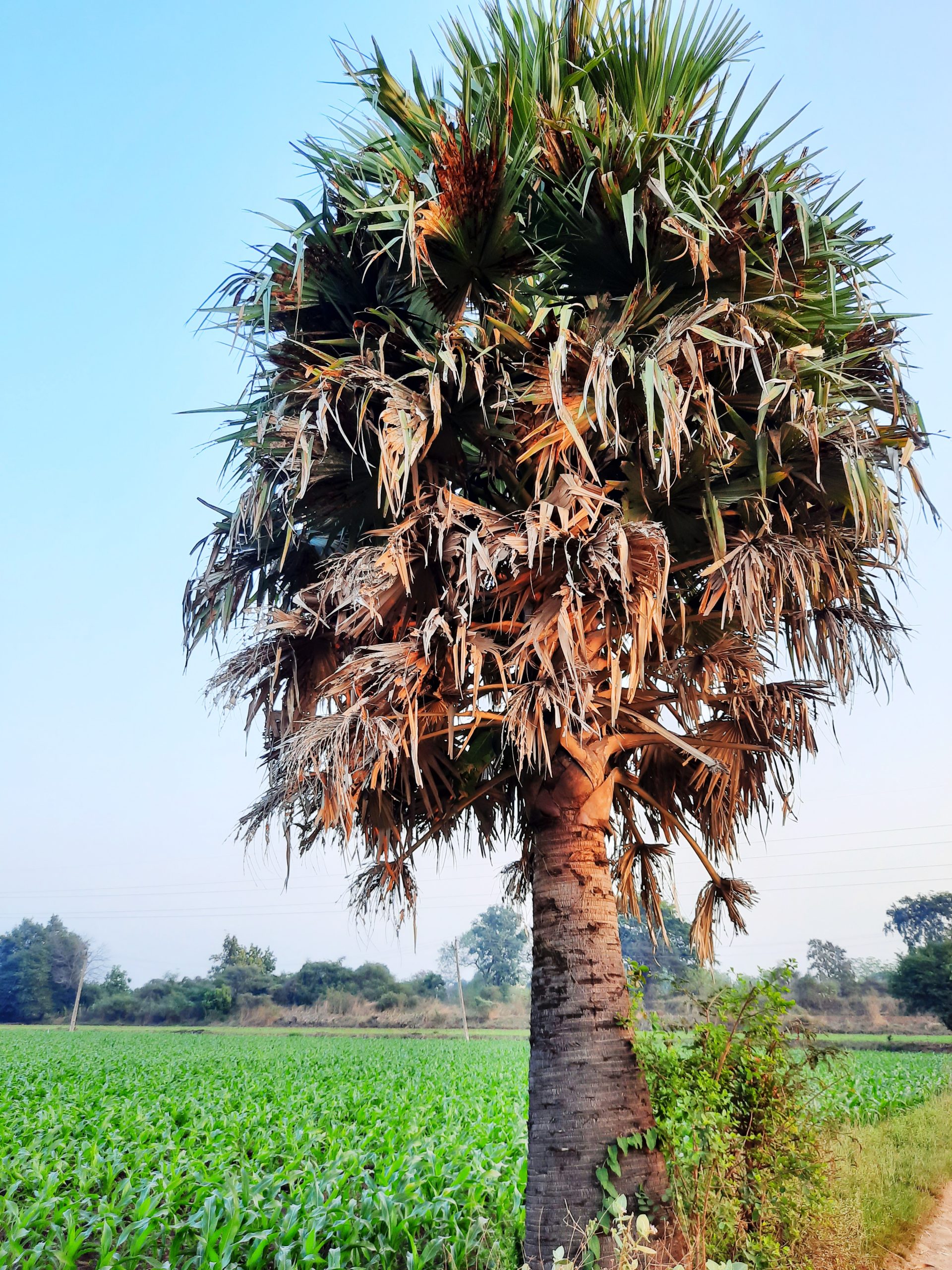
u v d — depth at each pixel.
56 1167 7.76
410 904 6.88
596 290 5.38
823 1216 4.68
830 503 5.70
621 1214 3.72
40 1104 12.98
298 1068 20.89
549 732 5.33
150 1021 67.44
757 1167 4.82
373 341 5.59
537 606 5.12
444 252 5.14
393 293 5.56
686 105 5.61
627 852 6.89
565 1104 4.60
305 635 5.97
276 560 6.54
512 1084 16.03
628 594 4.60
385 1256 5.46
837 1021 51.94
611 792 5.58
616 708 4.53
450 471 5.66
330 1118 11.07
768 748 6.13
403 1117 10.80
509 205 4.91
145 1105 12.81
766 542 5.15
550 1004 4.92
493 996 74.50
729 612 5.37
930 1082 17.08
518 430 5.34
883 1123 10.57
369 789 5.95
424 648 4.73
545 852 5.32
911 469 5.06
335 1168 7.03
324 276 5.55
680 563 5.61
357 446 5.52
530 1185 4.57
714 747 6.21
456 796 6.38
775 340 5.44
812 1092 5.81
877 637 6.12
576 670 4.61
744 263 4.81
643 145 4.83
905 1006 45.44
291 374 5.77
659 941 6.82
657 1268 3.89
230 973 72.56
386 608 5.20
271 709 6.25
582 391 4.91
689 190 4.68
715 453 4.98
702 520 5.54
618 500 5.30
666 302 5.32
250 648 5.99
